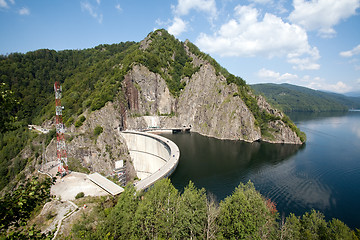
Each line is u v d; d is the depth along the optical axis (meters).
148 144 136.12
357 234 39.25
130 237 34.34
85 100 165.50
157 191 45.50
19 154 136.38
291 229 39.97
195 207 37.19
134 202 39.78
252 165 103.12
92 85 186.25
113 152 134.25
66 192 74.69
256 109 174.12
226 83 190.12
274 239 38.91
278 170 95.19
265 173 92.19
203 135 189.62
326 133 168.12
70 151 127.81
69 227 50.97
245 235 34.56
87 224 45.84
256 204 40.06
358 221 58.28
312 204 66.56
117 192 71.38
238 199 38.41
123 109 167.88
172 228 35.75
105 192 73.75
